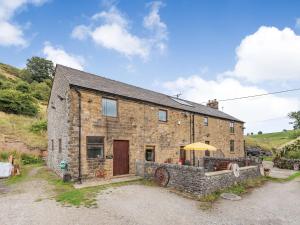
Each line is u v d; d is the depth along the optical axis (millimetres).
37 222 6734
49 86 52125
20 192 10172
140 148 15836
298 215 8562
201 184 10344
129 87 19078
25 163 19797
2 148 19531
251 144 42906
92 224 6707
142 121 16203
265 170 17219
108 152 13742
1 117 25109
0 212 7547
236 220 7785
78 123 12445
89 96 13141
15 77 53031
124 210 8008
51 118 18375
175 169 11578
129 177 13758
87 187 10906
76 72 15953
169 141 18375
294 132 58875
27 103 30250
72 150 12031
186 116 20375
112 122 14188
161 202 9211
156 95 21234
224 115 28031
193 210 8586
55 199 9008
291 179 16906
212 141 23703
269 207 9484
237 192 11703
